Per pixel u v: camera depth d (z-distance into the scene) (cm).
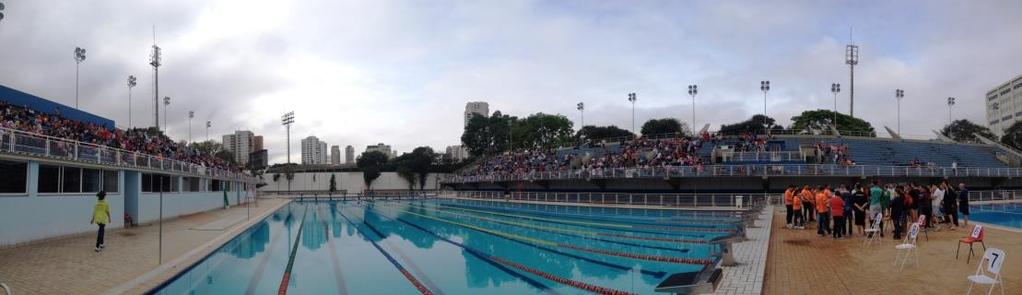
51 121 2841
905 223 1603
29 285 1031
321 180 8319
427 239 2027
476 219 3016
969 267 1030
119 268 1224
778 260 1194
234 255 1617
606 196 3816
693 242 1783
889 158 4959
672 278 793
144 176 2425
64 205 1794
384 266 1412
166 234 1958
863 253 1246
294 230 2445
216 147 9319
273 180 8275
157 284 1095
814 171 3925
